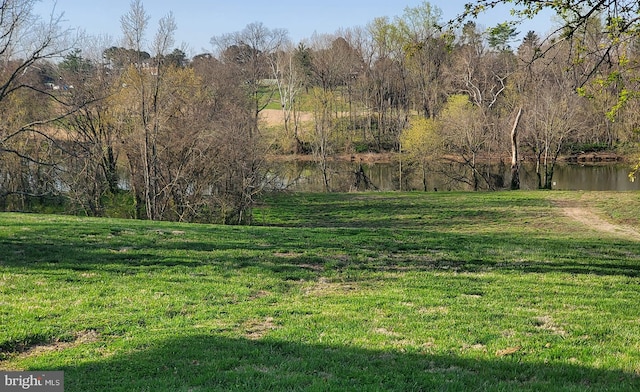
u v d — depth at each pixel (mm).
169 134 29109
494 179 53094
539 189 45250
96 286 10844
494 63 55719
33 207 35312
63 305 9438
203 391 5867
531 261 14828
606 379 6305
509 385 6109
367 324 8750
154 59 28719
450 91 60188
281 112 82750
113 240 15609
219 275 12344
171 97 29422
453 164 54375
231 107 33562
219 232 18500
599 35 11727
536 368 6715
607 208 33781
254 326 8719
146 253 14133
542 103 47344
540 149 50500
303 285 11836
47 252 13586
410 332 8305
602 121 58000
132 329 8375
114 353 7340
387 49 69062
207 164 29172
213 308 9641
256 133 33000
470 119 49031
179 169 28188
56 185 36812
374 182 55094
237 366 6859
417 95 65875
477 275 12961
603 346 7535
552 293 10992
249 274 12578
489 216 32812
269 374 6473
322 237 18281
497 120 51688
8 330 7988
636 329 8383
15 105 32250
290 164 58656
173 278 11828
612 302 10227
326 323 8820
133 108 28906
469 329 8422
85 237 15789
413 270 13484
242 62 79125
